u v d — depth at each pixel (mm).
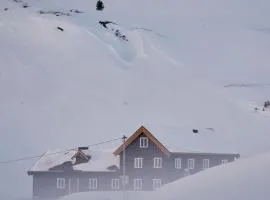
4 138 98750
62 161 56812
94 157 58406
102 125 115188
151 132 59156
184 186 14867
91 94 134375
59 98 127000
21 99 122062
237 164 14477
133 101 135875
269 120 131125
